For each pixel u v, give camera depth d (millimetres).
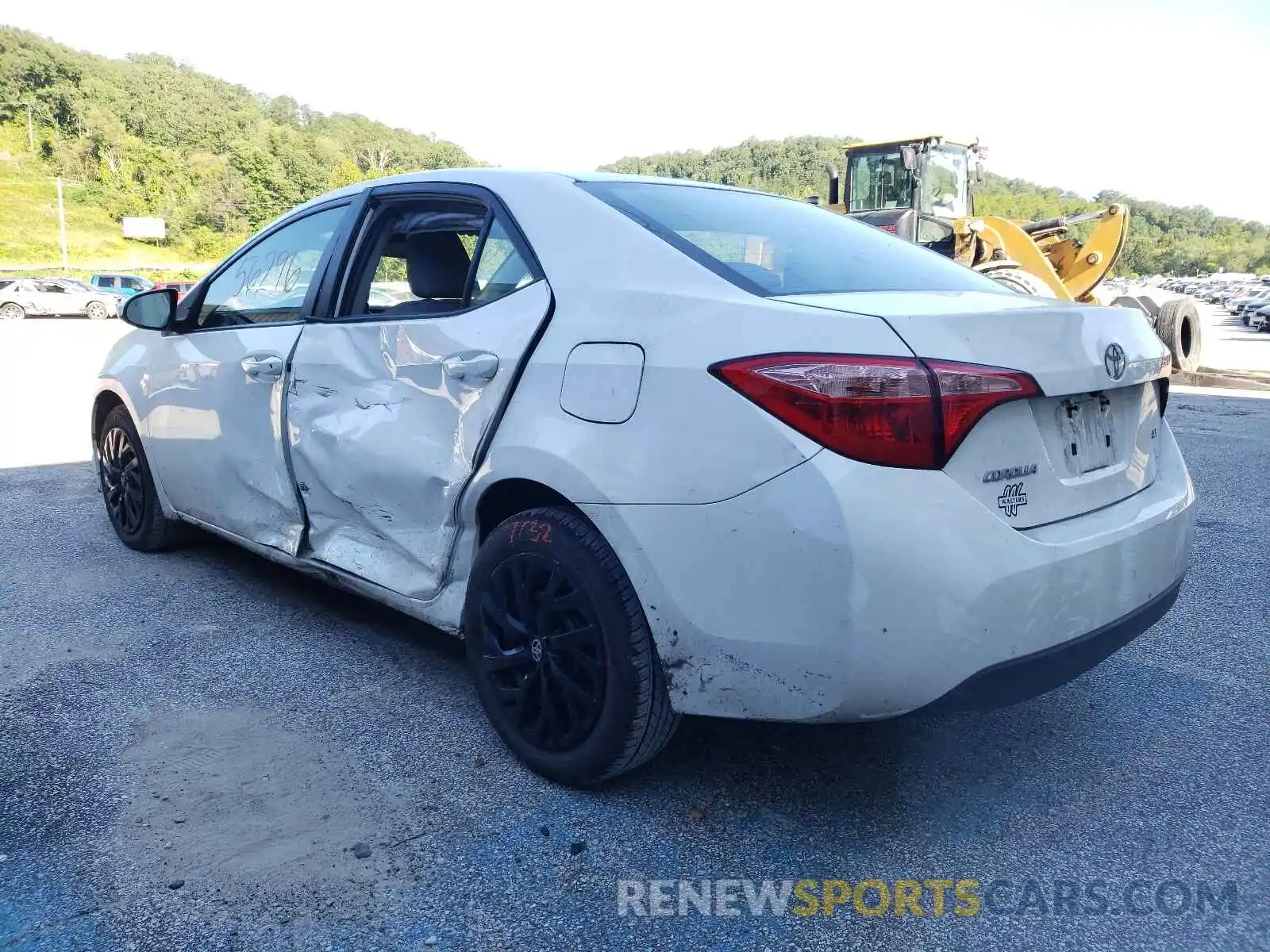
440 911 2045
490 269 2730
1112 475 2424
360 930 1984
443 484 2695
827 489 1957
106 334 25016
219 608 3783
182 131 158125
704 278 2314
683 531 2135
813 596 1992
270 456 3400
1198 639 3613
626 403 2248
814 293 2330
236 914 2021
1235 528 5176
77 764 2598
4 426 8500
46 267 86188
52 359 16594
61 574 4172
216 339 3715
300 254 3473
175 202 119625
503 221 2760
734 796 2496
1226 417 9352
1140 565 2346
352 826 2334
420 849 2252
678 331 2215
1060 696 3127
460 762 2639
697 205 2854
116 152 129625
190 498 3945
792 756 2703
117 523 4543
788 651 2047
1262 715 2996
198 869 2162
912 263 2867
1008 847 2301
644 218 2592
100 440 4578
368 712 2926
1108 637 2262
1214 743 2812
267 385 3383
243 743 2725
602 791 2502
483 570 2619
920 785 2570
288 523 3412
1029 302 2494
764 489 2025
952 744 2795
